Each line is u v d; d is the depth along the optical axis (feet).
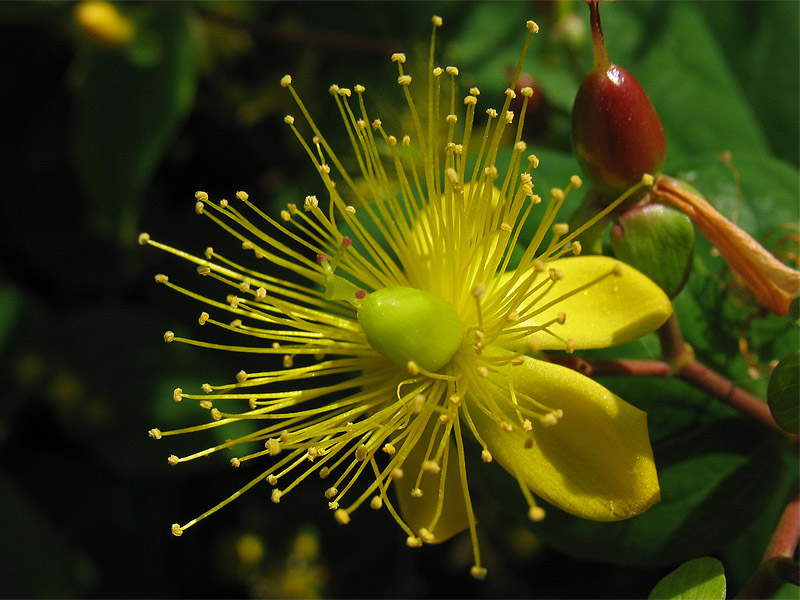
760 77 0.35
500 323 0.22
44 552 0.35
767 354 0.26
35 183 0.40
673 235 0.22
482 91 0.36
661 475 0.25
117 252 0.40
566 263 0.22
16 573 0.35
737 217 0.27
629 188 0.22
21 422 0.40
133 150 0.36
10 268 0.41
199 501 0.40
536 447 0.21
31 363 0.38
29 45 0.40
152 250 0.39
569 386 0.21
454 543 0.39
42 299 0.41
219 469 0.39
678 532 0.25
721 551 0.28
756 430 0.25
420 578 0.40
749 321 0.25
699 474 0.25
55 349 0.38
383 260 0.25
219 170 0.40
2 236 0.40
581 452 0.21
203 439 0.36
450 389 0.22
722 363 0.26
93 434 0.37
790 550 0.22
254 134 0.39
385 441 0.24
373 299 0.22
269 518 0.40
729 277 0.26
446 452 0.21
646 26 0.34
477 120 0.35
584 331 0.22
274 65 0.39
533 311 0.22
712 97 0.33
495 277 0.24
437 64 0.35
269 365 0.37
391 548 0.40
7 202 0.40
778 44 0.35
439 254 0.24
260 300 0.23
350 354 0.24
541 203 0.27
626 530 0.25
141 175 0.36
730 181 0.27
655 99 0.34
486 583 0.39
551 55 0.35
